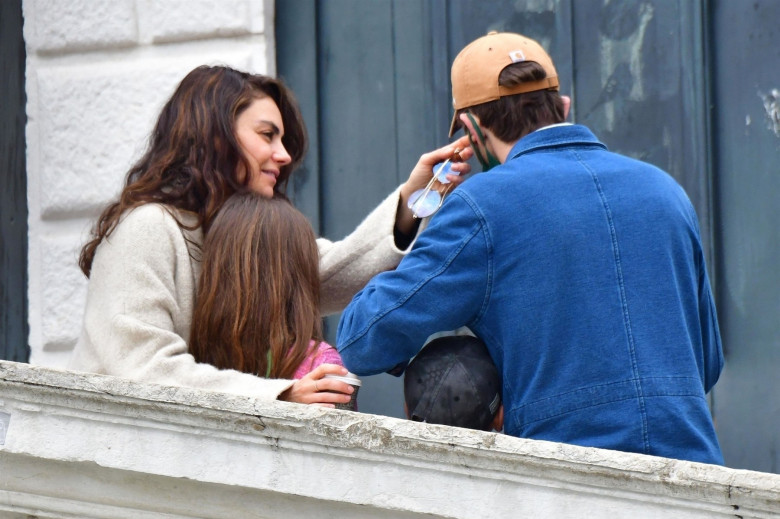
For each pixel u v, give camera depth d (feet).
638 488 25.31
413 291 28.48
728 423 42.01
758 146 42.42
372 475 26.61
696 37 43.11
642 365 27.50
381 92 46.50
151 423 27.50
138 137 46.96
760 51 42.55
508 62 30.37
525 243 28.09
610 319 27.71
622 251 28.17
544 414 27.58
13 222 49.67
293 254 32.76
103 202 47.32
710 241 42.60
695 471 24.98
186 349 31.42
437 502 26.30
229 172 33.78
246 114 34.14
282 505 27.45
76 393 27.58
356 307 29.58
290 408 26.84
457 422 28.40
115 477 28.04
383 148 46.34
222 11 46.44
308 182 46.85
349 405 30.55
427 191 34.14
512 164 29.35
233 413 26.96
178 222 32.58
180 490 27.81
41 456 27.86
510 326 28.07
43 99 48.21
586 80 44.34
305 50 47.19
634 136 43.70
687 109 43.14
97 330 31.60
